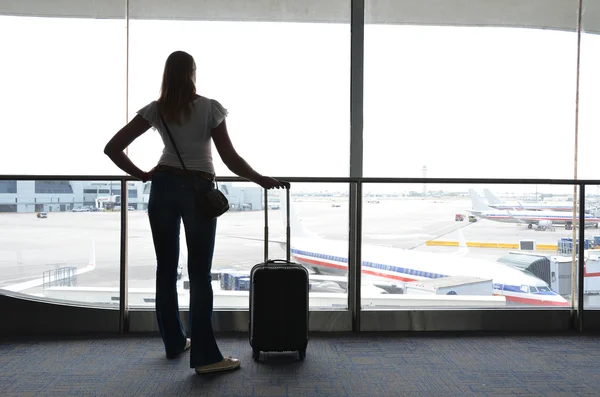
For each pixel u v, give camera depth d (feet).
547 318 8.84
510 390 5.99
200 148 6.40
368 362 7.03
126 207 8.38
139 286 8.54
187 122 6.28
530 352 7.55
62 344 7.77
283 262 7.29
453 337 8.34
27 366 6.75
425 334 8.50
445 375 6.52
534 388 6.07
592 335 8.51
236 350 7.56
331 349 7.64
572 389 6.04
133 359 7.07
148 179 6.81
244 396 5.77
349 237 8.64
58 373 6.48
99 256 8.43
